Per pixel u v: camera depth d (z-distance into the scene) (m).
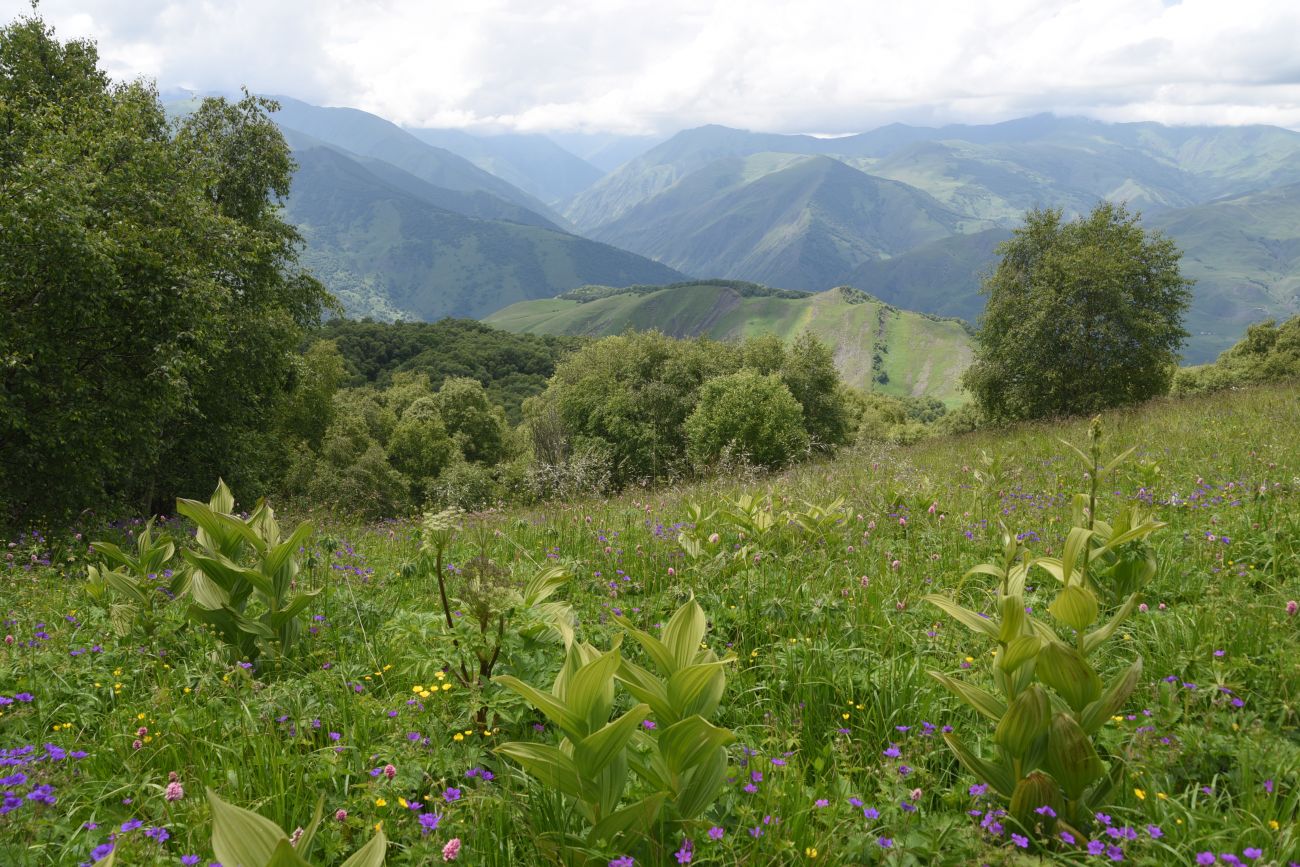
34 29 20.25
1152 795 2.72
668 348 57.19
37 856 2.64
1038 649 2.62
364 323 142.62
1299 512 5.80
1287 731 3.12
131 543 11.98
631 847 2.59
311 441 49.69
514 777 3.04
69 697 4.12
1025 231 34.28
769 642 4.59
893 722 3.53
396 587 6.46
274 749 3.30
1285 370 54.84
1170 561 5.23
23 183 13.68
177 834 2.82
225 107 27.77
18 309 14.23
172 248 16.83
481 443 73.12
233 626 4.38
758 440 33.03
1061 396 33.03
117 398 14.84
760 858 2.52
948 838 2.58
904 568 5.80
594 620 5.09
